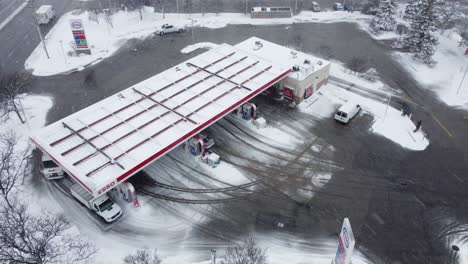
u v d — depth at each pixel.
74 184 37.34
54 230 31.94
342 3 84.75
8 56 62.06
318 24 74.81
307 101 52.06
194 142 41.22
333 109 50.56
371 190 38.50
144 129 39.38
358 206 36.75
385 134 46.12
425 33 60.88
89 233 34.09
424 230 34.50
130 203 37.06
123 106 42.59
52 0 83.94
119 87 54.44
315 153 43.09
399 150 43.66
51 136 38.38
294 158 42.38
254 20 75.38
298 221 35.22
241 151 43.31
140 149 36.84
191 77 48.06
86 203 36.09
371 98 52.94
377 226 34.78
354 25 74.88
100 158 35.84
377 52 65.12
